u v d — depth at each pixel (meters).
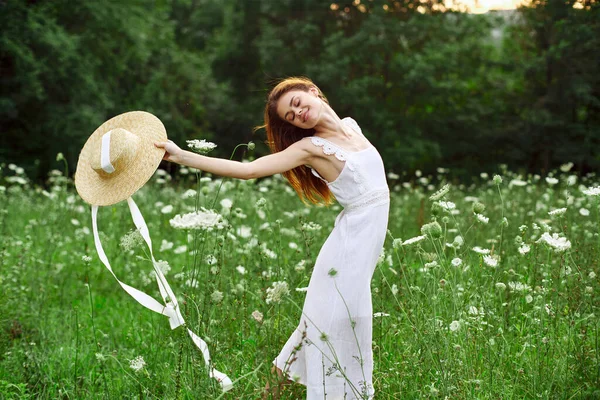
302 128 3.55
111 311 5.64
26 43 21.31
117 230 7.82
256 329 4.10
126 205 9.13
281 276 4.52
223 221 3.89
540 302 3.90
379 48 25.25
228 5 32.72
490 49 29.34
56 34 21.64
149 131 3.38
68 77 22.16
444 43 27.02
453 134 26.98
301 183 3.78
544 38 24.64
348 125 3.62
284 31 27.61
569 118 24.08
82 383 4.04
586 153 23.45
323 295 3.37
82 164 3.48
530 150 25.30
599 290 4.28
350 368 3.38
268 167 3.36
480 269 4.12
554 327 3.75
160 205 8.27
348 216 3.42
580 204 7.46
